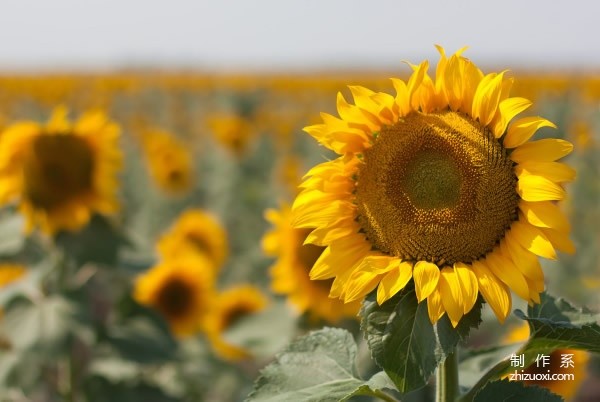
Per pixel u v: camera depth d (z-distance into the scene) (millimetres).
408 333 834
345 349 915
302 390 880
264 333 1885
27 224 1660
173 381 2064
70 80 12789
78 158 1673
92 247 1643
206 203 4707
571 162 3279
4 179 1657
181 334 2068
